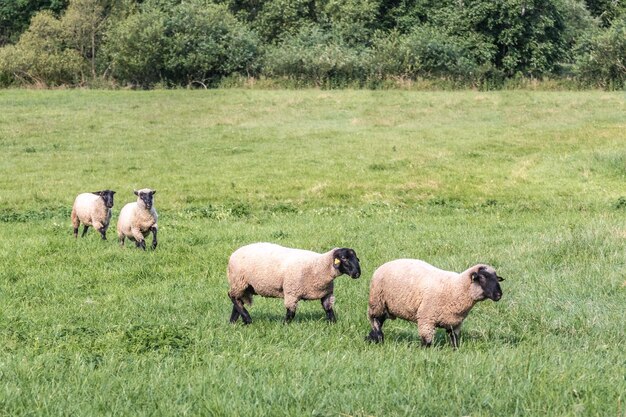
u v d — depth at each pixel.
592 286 13.21
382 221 22.83
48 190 27.52
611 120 43.34
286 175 30.58
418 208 25.55
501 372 8.07
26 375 8.45
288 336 10.59
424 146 36.81
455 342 10.02
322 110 47.06
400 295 10.04
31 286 14.84
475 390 7.53
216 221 22.91
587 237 16.59
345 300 13.17
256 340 10.34
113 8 70.75
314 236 19.94
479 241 18.73
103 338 10.24
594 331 10.98
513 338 10.82
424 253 17.45
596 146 36.06
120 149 36.47
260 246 11.66
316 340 10.27
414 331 11.21
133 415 7.15
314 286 11.13
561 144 36.94
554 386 7.62
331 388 7.71
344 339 10.43
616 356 9.56
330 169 31.75
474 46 65.44
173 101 50.12
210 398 7.43
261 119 44.41
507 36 65.56
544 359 8.91
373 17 70.94
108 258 17.31
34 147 36.56
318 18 72.44
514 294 13.10
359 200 26.92
